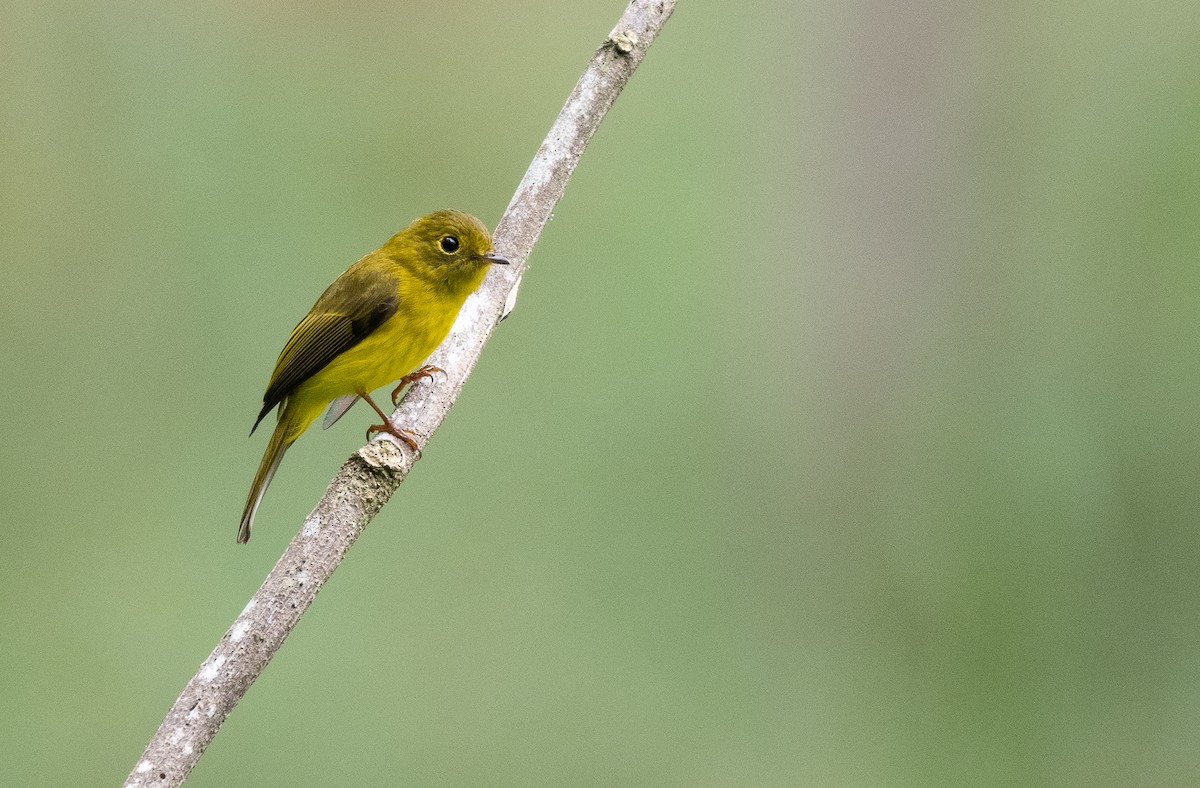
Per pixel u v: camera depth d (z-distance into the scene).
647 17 7.55
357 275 8.10
